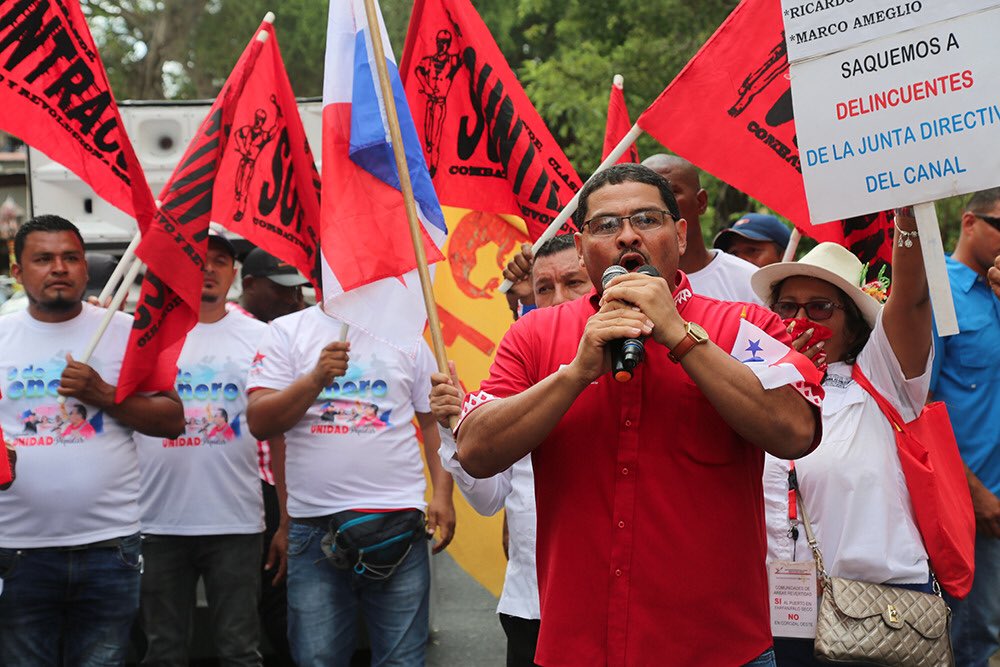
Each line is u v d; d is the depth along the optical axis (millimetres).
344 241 4680
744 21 4543
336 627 5395
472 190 5223
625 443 2938
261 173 5488
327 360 5289
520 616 4527
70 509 5152
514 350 3154
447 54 5195
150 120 10016
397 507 5375
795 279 4305
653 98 13164
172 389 5371
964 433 5277
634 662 2908
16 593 5137
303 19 28891
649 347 2961
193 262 5137
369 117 4695
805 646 4180
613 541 2938
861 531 4059
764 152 4523
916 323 3992
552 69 13867
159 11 29469
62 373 5109
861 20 3643
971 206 5371
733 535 2932
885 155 3633
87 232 9992
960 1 3525
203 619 7047
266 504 6719
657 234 3006
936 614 3980
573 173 5211
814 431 2914
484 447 2949
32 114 5191
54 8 5188
